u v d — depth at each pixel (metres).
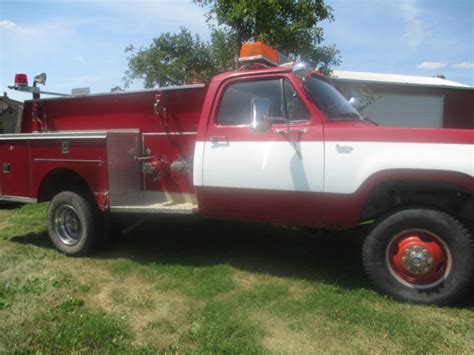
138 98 5.09
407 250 3.66
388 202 3.93
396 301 3.71
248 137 4.23
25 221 6.86
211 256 5.04
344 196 3.82
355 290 3.96
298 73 3.92
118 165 4.92
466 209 3.72
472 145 3.48
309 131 3.96
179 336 3.18
